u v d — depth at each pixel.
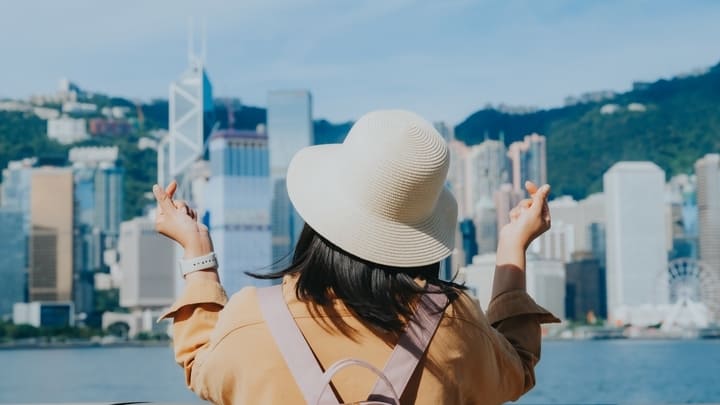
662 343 173.12
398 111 2.08
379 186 1.99
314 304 2.02
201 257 2.24
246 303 2.06
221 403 2.08
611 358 145.88
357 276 2.01
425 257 2.02
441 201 2.14
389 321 1.98
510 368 2.15
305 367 1.97
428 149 1.99
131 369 132.50
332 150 2.20
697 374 127.69
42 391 112.50
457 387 2.04
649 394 115.31
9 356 166.50
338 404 1.93
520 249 2.34
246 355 2.00
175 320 2.20
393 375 1.97
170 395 108.38
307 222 2.05
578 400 108.38
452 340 2.03
